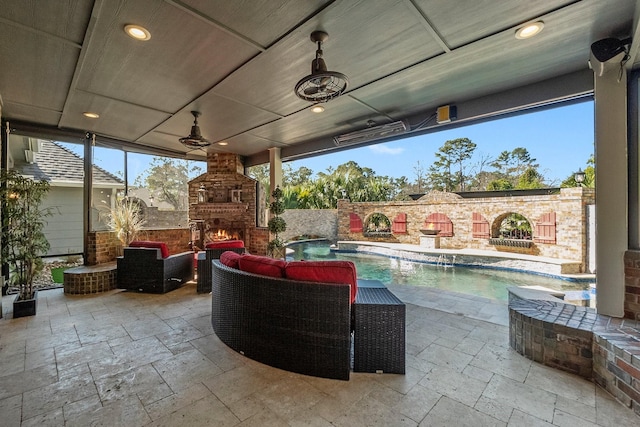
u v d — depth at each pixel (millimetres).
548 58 2668
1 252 3350
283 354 2182
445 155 20703
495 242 9523
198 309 3570
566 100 3123
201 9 1999
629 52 2166
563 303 2717
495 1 1929
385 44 2438
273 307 2225
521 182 16734
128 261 4316
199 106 3846
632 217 2391
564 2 1936
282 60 2713
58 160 5949
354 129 4926
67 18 2102
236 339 2465
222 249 4410
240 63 2770
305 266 2201
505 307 3709
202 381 2033
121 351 2477
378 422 1632
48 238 5688
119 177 6020
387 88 3305
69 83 3172
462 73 2959
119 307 3631
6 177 3318
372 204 12664
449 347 2566
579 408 1745
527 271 7668
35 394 1879
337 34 2301
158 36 2322
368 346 2135
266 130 4996
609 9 1991
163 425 1609
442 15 2072
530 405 1775
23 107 3850
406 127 4168
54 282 5016
